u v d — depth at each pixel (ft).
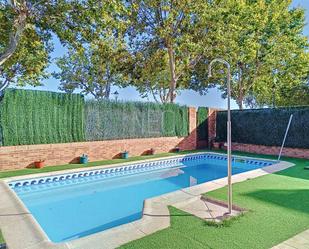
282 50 67.10
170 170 43.50
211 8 52.19
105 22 39.27
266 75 72.33
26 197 27.76
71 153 40.01
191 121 57.98
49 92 38.52
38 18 39.78
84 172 35.58
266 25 65.46
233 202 19.44
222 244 12.95
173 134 54.70
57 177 33.06
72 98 40.83
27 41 43.45
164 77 83.97
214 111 61.67
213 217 16.65
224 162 49.80
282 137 47.80
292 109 46.29
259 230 14.53
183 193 22.03
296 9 69.87
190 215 17.03
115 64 62.08
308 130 43.83
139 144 48.65
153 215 17.03
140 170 41.65
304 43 70.79
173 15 50.75
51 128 38.60
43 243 13.56
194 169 44.65
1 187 25.05
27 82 72.90
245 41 60.59
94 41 43.27
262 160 43.98
